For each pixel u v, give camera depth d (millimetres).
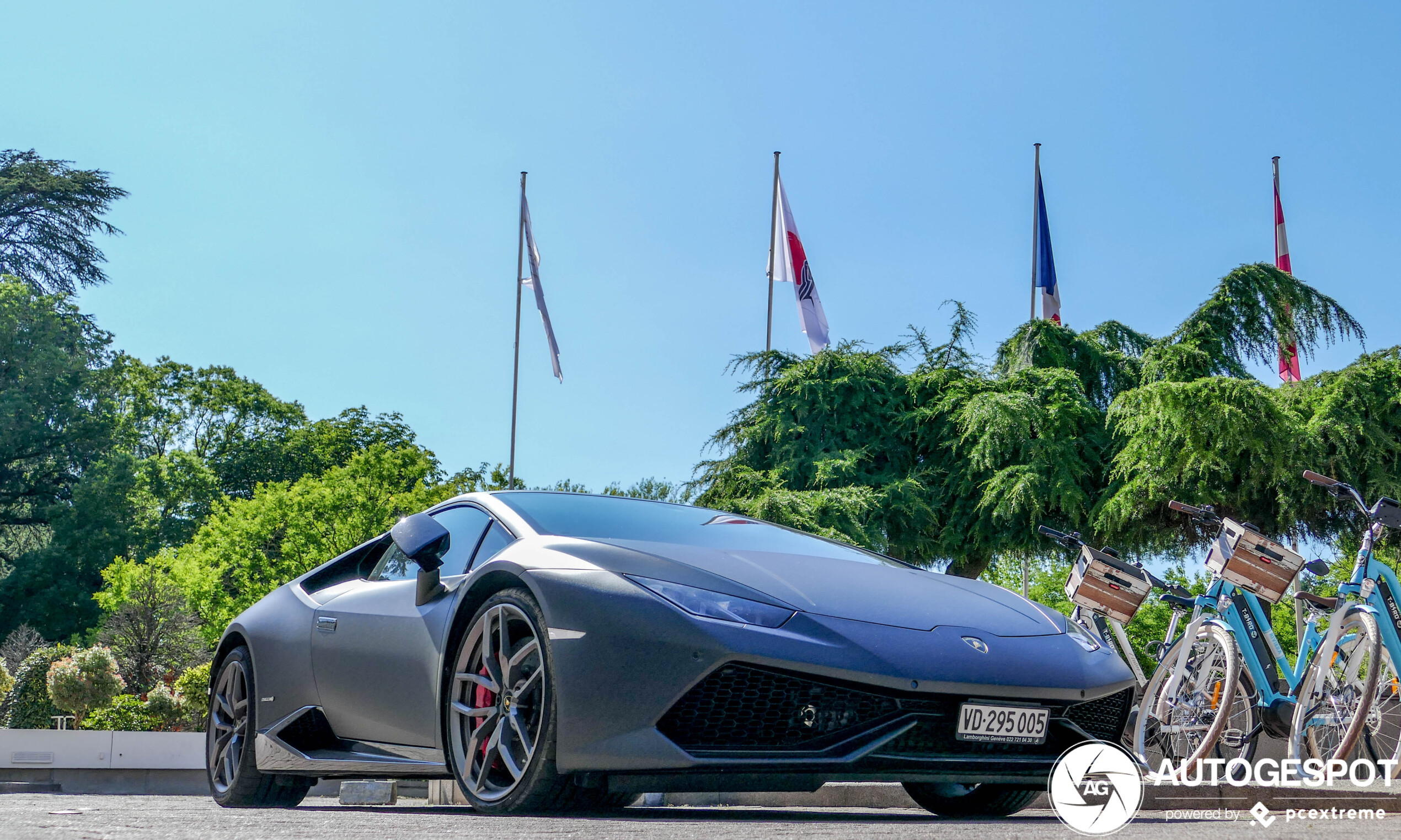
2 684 19344
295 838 1972
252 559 31359
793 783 2697
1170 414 11570
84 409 42188
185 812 2811
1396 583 4484
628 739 2684
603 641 2766
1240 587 4793
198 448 46406
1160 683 5051
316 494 31578
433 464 43094
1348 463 11539
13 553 43750
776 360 16391
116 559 32062
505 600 3031
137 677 23094
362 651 3650
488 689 3045
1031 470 13461
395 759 3441
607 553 3035
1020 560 15086
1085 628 3512
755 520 4125
